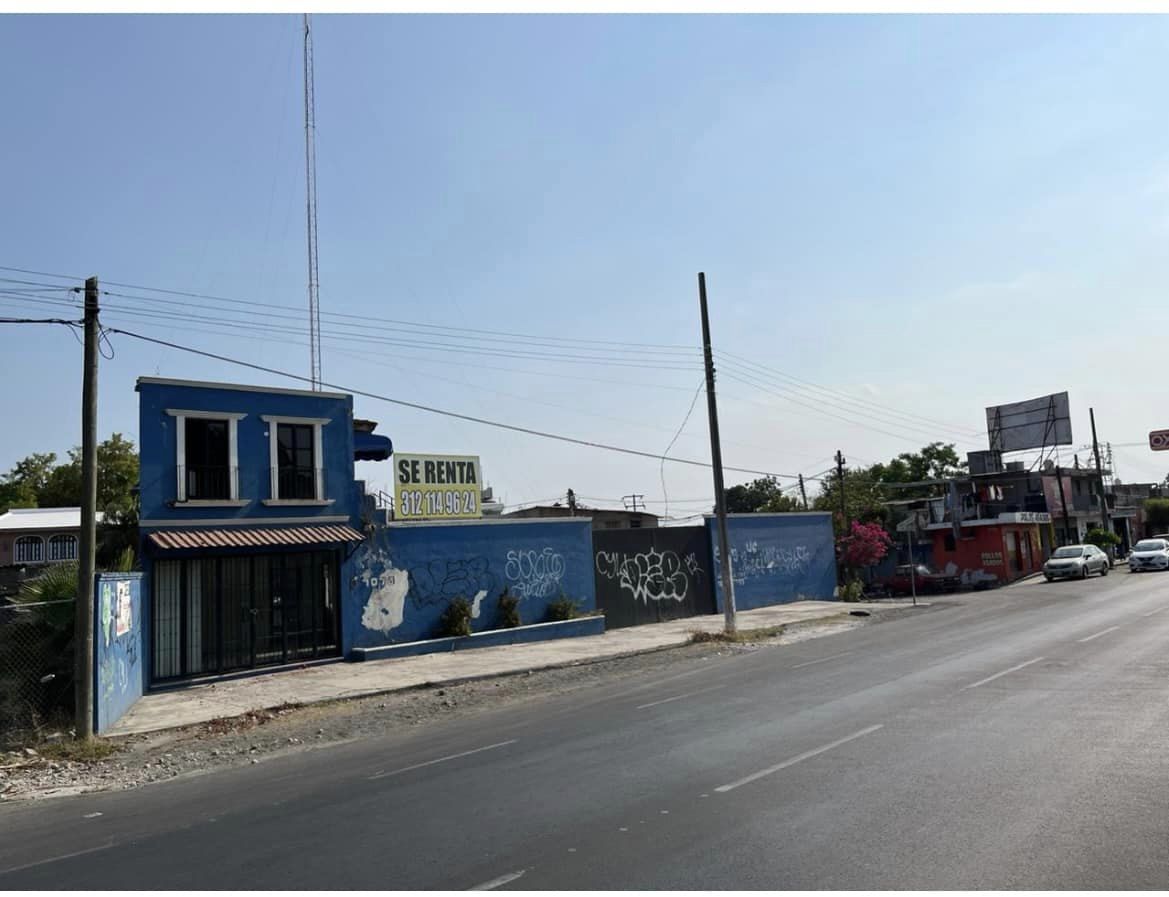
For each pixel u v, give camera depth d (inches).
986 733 352.5
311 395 802.8
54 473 1918.1
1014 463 2116.1
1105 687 445.7
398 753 414.3
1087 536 2079.2
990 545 1776.6
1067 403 2107.5
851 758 322.0
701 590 1178.6
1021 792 266.7
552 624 949.2
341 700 606.9
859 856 216.7
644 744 376.8
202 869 242.8
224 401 745.6
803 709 436.8
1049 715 382.0
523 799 294.2
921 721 384.5
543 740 410.3
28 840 301.1
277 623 759.1
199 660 710.5
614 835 245.8
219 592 727.7
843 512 1729.8
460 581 896.9
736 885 201.3
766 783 292.7
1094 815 241.6
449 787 323.0
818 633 914.7
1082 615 859.4
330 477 805.9
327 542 761.0
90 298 515.8
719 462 953.5
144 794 370.6
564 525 1010.7
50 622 522.0
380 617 826.8
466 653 832.3
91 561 496.4
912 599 1320.1
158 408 709.9
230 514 739.4
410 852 243.0
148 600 681.0
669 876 209.8
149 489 699.4
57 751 459.8
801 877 204.2
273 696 622.2
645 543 1115.3
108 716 531.8
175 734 514.6
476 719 509.7
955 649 649.6
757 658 712.4
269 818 298.0
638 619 1087.0
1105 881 194.9
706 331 973.8
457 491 941.8
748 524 1277.1
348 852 247.4
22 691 506.0
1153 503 2800.2
